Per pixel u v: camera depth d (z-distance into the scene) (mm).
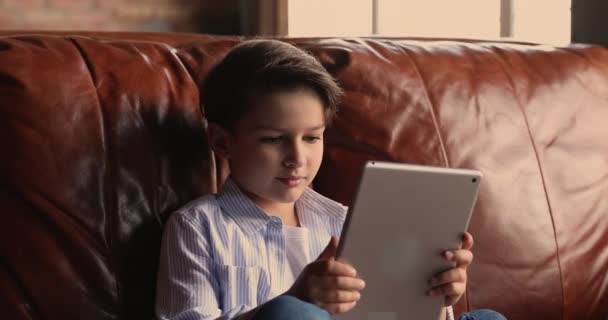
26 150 1217
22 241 1197
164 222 1318
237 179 1334
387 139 1526
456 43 1760
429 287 1189
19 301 1186
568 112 1721
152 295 1294
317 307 1077
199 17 3131
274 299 1077
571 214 1654
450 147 1571
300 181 1300
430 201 1141
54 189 1223
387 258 1154
